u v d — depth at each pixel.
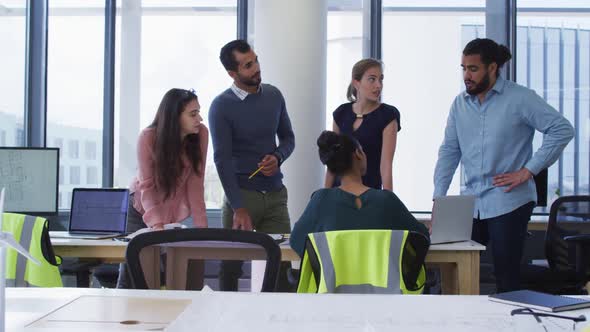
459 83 6.27
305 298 1.59
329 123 6.17
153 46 6.13
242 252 2.96
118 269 4.23
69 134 6.06
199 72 6.18
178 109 3.34
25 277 2.90
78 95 6.05
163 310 1.45
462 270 3.11
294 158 5.37
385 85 6.25
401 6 6.23
